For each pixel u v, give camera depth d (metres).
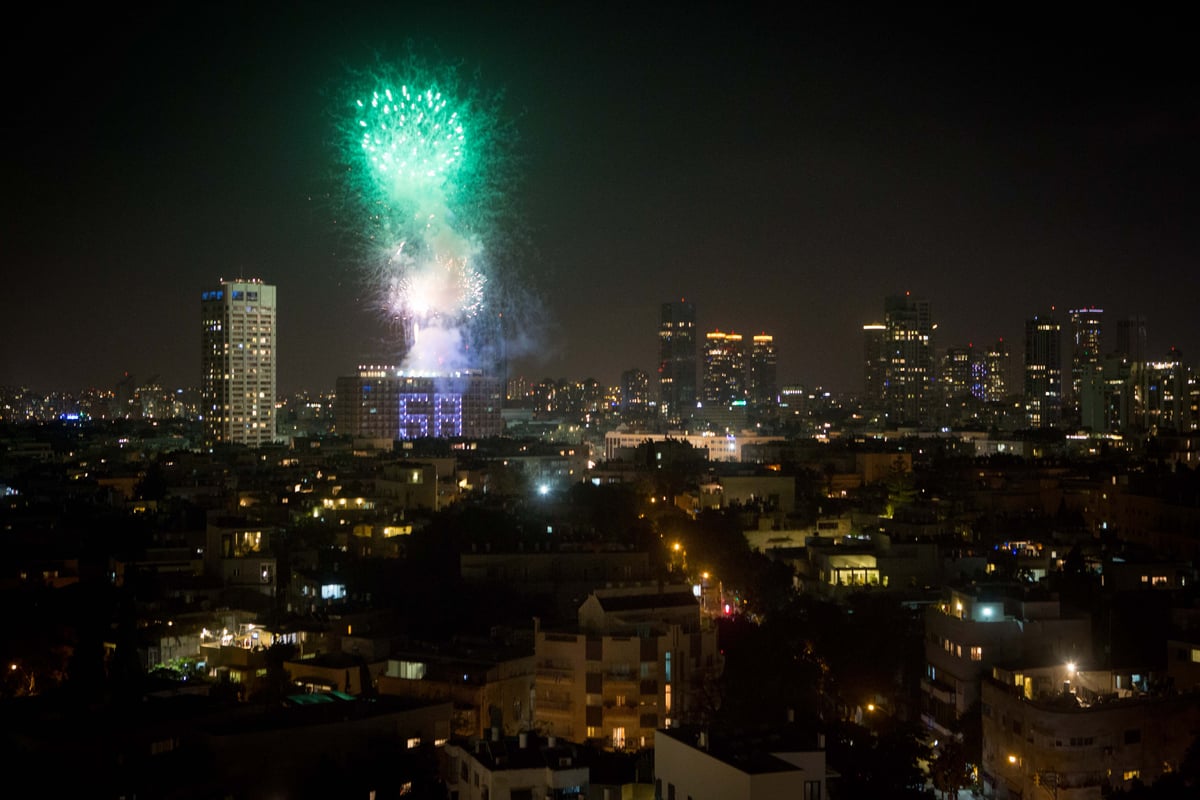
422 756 140.88
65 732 135.50
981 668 185.50
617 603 192.12
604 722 177.25
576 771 126.25
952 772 164.62
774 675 183.25
